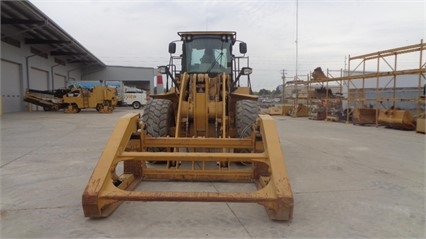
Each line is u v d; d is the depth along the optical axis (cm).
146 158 356
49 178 466
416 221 317
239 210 337
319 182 454
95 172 328
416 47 1147
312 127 1324
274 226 299
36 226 297
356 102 1583
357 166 560
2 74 1997
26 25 1892
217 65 650
